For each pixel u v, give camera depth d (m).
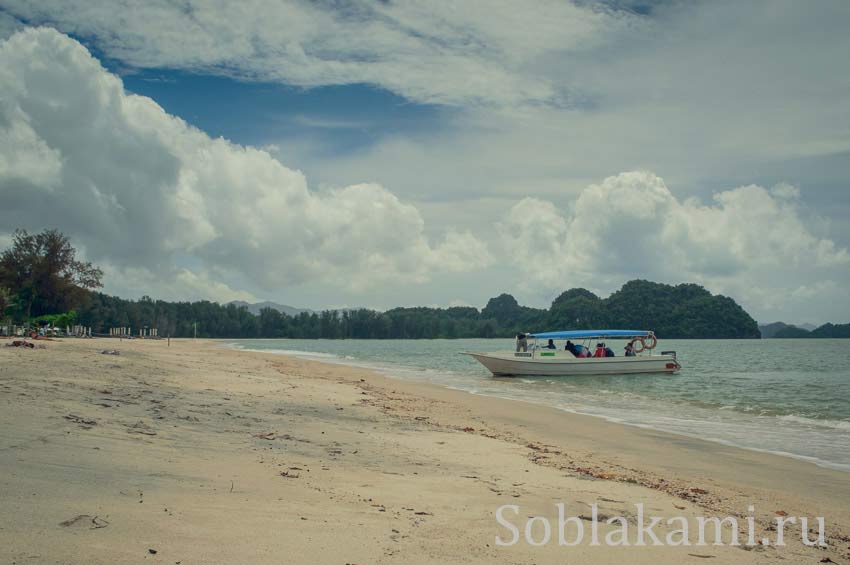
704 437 15.59
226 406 13.55
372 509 6.52
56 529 4.70
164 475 6.82
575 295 180.00
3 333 45.53
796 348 116.31
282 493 6.76
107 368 18.44
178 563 4.41
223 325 186.38
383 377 32.56
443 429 13.91
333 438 11.09
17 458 6.54
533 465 10.29
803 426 17.84
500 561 5.32
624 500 8.12
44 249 69.88
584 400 24.55
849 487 10.45
